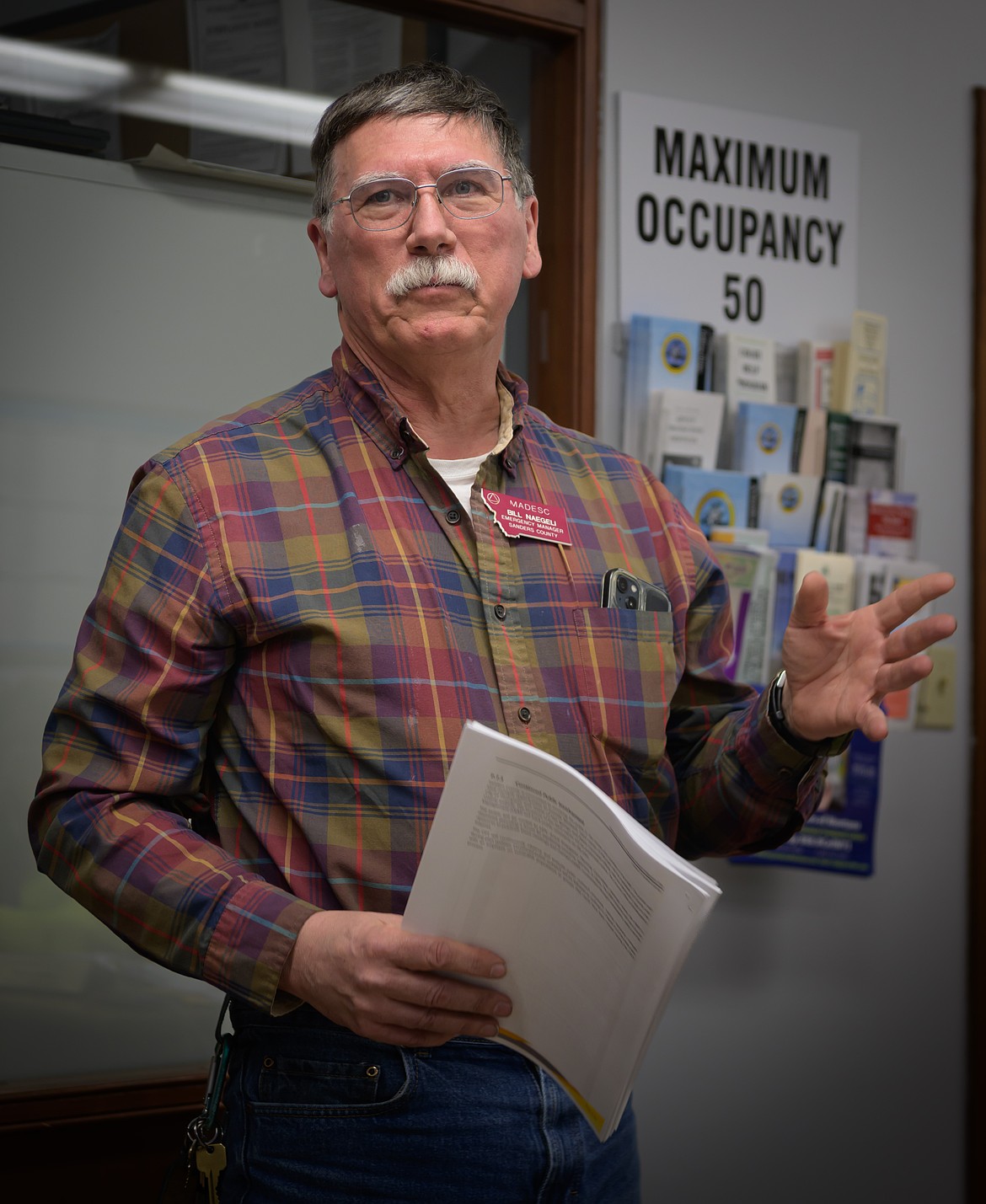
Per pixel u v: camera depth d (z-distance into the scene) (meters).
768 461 2.12
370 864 1.03
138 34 1.83
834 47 2.27
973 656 2.37
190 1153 1.09
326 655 1.06
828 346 2.21
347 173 1.18
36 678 1.78
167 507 1.09
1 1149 1.69
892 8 2.33
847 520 2.20
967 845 2.36
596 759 1.14
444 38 2.01
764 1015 2.16
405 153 1.15
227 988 0.98
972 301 2.40
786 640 1.11
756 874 2.16
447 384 1.18
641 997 0.88
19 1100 1.69
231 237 1.90
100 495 1.82
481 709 1.09
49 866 1.07
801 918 2.20
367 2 1.94
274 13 1.91
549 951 0.90
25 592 1.77
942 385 2.37
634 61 2.08
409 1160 1.02
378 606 1.08
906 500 2.24
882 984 2.26
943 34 2.38
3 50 1.76
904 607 1.05
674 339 2.05
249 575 1.06
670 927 0.84
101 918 1.03
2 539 1.76
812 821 2.15
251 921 0.97
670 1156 2.06
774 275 2.19
